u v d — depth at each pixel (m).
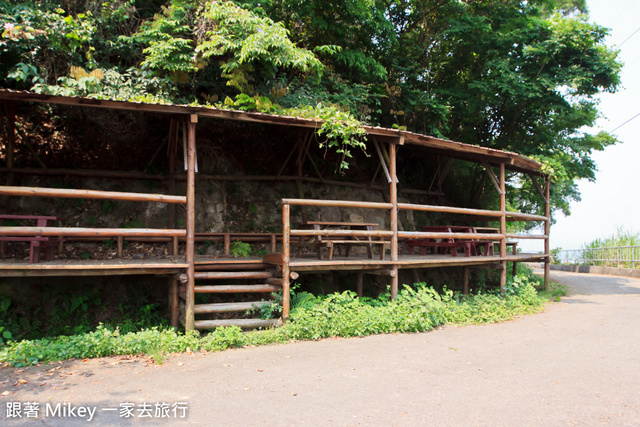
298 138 11.55
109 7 10.08
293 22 12.38
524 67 13.84
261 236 10.66
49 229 6.20
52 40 8.84
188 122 6.95
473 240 11.39
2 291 7.96
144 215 10.07
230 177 11.09
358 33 12.98
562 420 3.88
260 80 10.89
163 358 5.72
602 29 13.30
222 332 6.46
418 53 14.91
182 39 9.56
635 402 4.32
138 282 8.97
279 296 7.46
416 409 4.07
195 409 4.03
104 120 10.20
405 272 12.35
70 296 8.36
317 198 12.10
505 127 15.38
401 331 7.43
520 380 4.94
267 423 3.74
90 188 9.77
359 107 12.05
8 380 4.83
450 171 15.55
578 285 15.52
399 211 13.48
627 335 7.31
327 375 5.03
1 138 9.33
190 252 6.94
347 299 7.79
